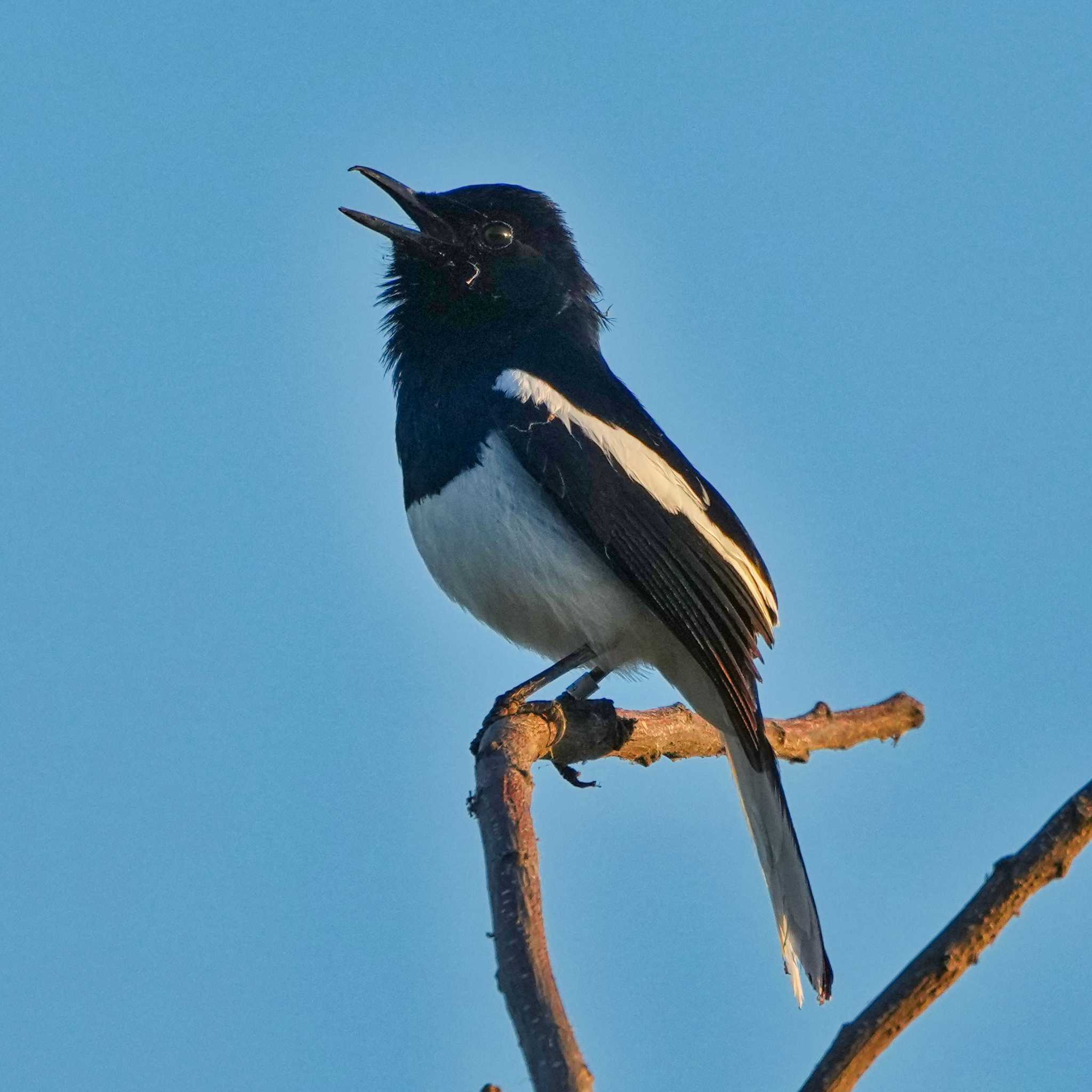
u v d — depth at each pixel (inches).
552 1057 198.8
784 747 401.7
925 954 211.0
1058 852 214.1
